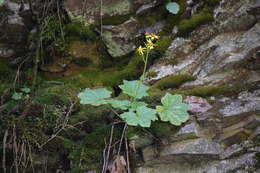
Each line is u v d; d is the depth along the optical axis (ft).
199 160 7.50
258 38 8.00
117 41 8.93
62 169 7.89
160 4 9.02
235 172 7.32
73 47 8.92
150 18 9.02
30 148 7.79
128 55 8.96
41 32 8.80
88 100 7.43
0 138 7.97
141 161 7.64
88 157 7.77
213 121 7.62
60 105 8.16
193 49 8.50
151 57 8.68
